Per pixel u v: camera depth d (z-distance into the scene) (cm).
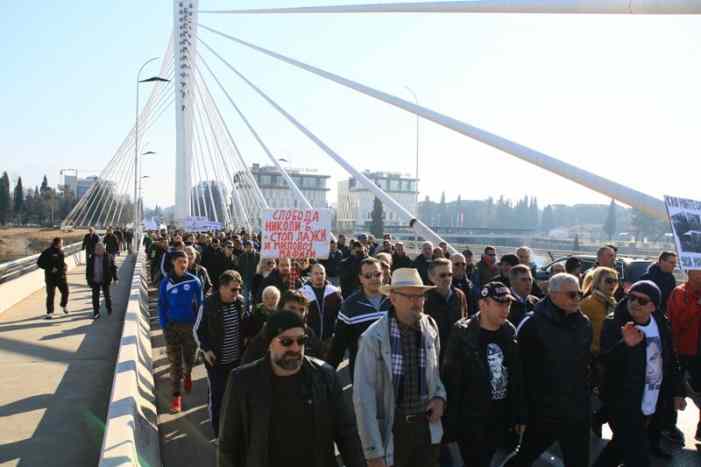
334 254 1580
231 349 621
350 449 321
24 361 962
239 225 4291
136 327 943
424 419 421
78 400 759
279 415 307
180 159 4356
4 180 10525
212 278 1517
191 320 745
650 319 515
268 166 11212
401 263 1319
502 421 459
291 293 548
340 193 12038
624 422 500
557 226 12581
